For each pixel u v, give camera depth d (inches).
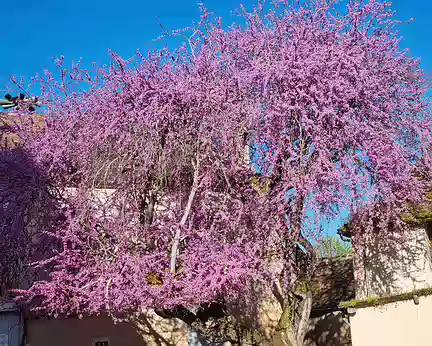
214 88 462.6
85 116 494.3
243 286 446.6
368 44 455.8
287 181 417.1
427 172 454.0
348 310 549.6
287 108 426.9
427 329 483.5
